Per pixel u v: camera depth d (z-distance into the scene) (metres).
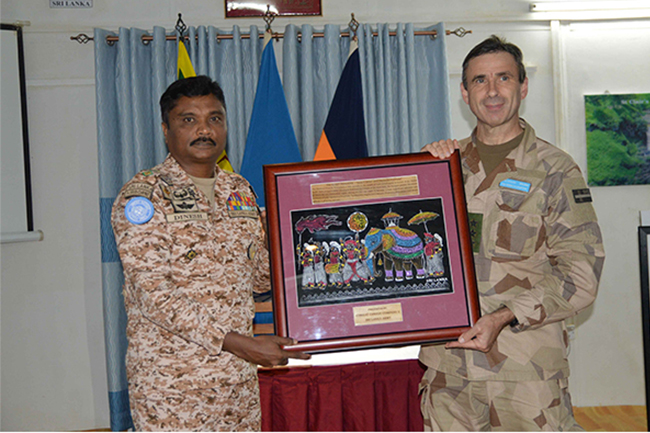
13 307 2.68
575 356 2.76
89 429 2.72
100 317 2.73
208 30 2.55
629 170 2.70
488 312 1.39
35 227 2.69
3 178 2.57
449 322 1.31
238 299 1.37
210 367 1.31
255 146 2.30
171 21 2.70
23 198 2.60
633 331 2.75
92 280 2.73
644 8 2.69
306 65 2.58
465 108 2.78
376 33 2.65
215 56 2.56
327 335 1.29
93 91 2.71
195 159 1.40
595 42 2.74
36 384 2.70
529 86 2.78
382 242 1.35
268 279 1.59
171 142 1.41
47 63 2.68
